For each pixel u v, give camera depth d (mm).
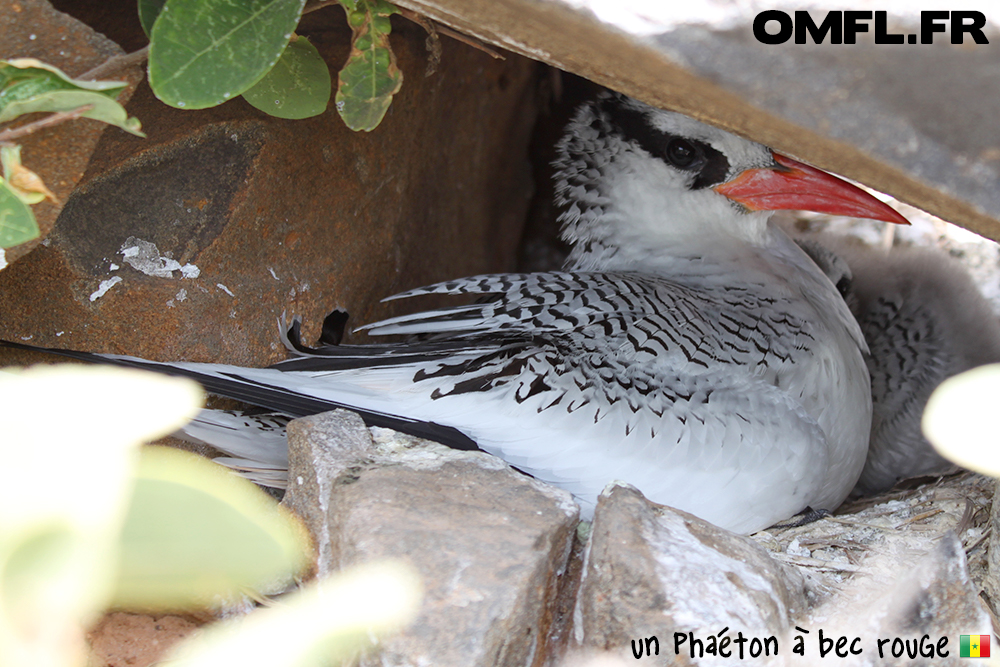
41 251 760
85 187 765
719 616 682
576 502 714
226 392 750
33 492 392
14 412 520
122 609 738
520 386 761
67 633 410
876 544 766
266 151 785
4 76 672
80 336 768
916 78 671
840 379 812
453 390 763
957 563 703
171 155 776
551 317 786
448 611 684
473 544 694
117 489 399
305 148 802
